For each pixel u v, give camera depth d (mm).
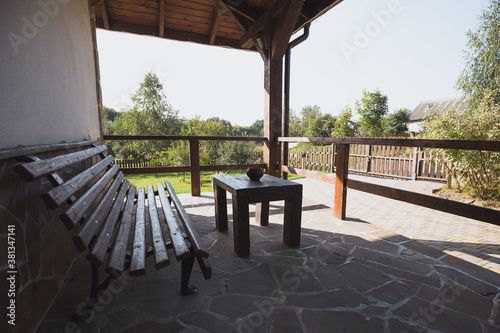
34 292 1264
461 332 1259
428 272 1870
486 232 3492
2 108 1161
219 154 10234
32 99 1492
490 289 1654
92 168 1877
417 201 2268
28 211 1274
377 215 4430
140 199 2385
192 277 1771
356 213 4555
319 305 1467
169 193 2557
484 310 1437
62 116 2051
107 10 4164
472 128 5559
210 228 2811
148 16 4371
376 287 1661
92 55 3486
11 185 1116
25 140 1392
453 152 5559
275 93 4527
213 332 1243
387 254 2170
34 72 1526
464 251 2629
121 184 2594
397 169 7980
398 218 4246
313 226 2879
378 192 2668
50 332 1223
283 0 3564
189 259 1517
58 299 1499
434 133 6086
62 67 2074
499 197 5289
